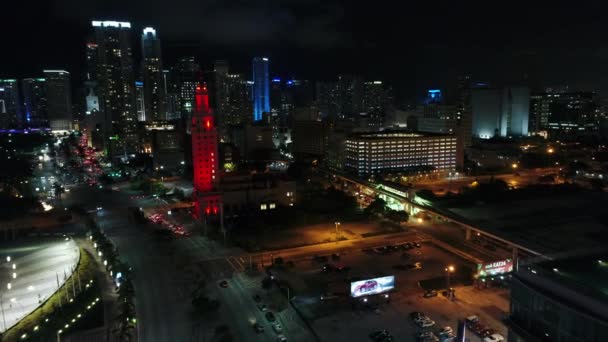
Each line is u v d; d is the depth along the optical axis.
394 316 155.12
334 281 183.88
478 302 164.12
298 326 149.88
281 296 169.88
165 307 162.88
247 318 155.12
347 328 148.12
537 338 76.06
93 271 194.38
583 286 73.00
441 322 150.25
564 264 84.12
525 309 79.62
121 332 134.75
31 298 171.62
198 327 149.00
